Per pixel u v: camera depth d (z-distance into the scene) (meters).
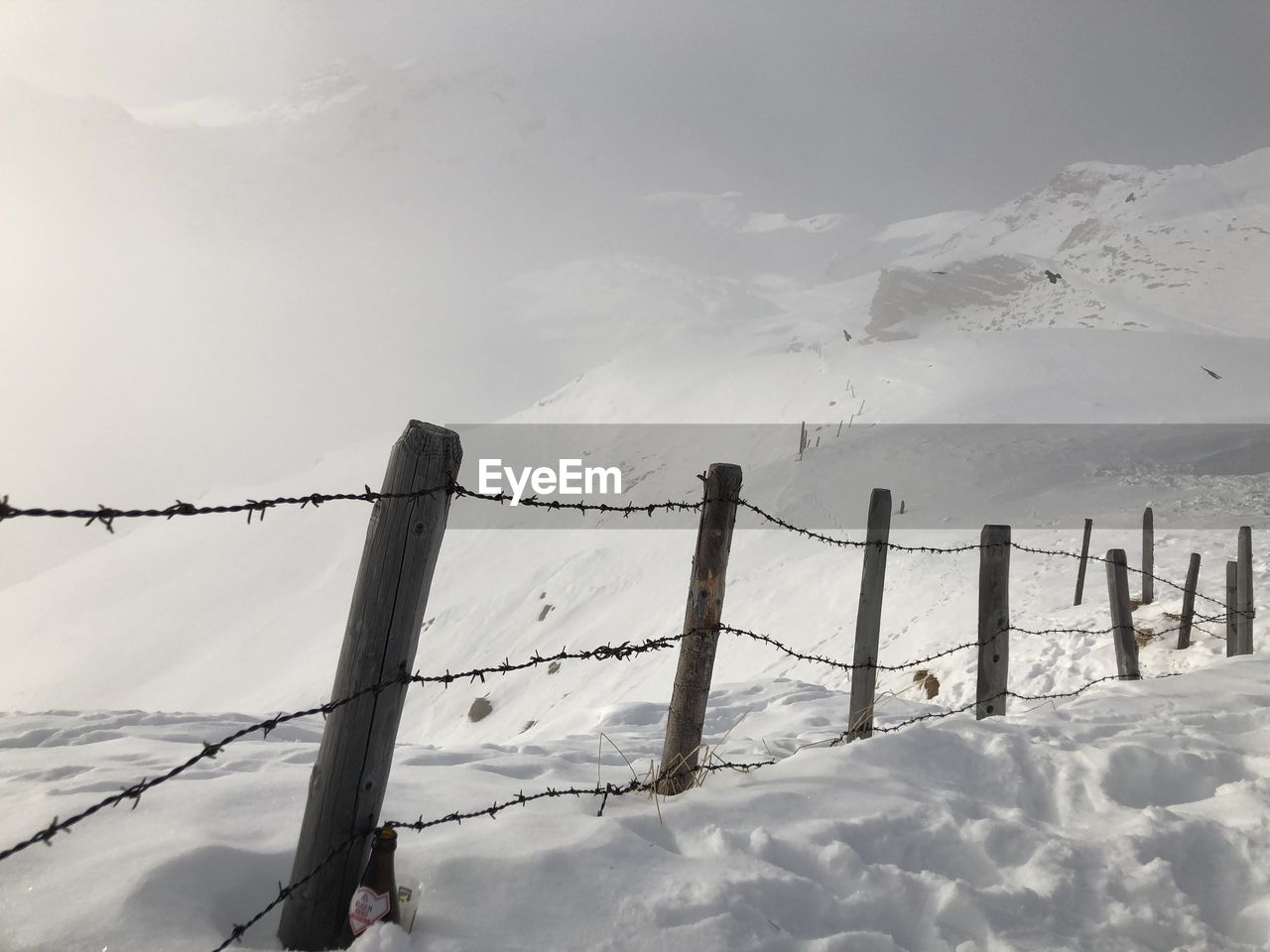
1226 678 6.09
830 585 23.53
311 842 2.30
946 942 2.51
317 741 5.91
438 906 2.37
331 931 2.30
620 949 2.24
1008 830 3.10
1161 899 2.76
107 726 5.59
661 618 30.69
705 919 2.36
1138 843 3.05
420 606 2.37
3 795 3.52
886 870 2.76
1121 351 71.56
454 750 5.03
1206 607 12.20
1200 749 4.12
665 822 3.05
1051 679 11.43
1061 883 2.77
